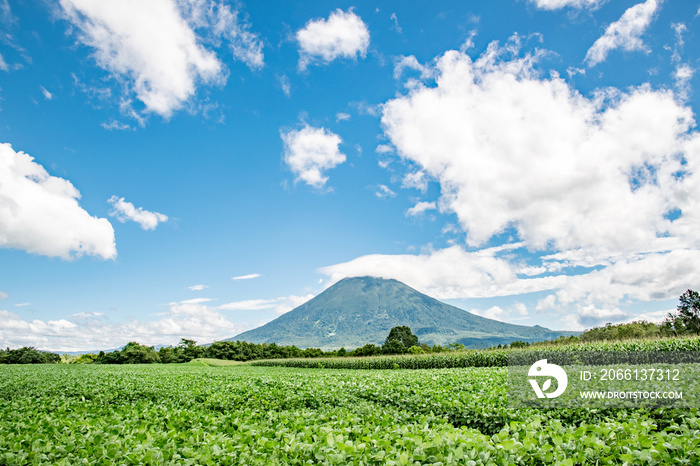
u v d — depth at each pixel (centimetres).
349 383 1591
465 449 476
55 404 1240
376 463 475
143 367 4438
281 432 641
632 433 513
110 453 550
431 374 1939
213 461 512
